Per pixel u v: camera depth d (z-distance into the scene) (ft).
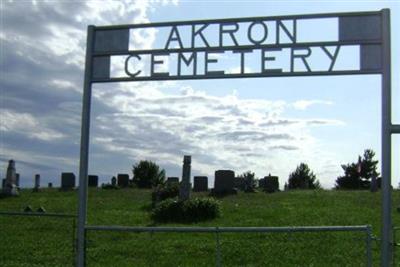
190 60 32.63
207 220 68.03
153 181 141.28
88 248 51.52
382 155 29.86
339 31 30.81
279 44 31.37
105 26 34.04
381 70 30.25
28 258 48.67
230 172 105.19
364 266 43.96
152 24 33.22
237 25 31.99
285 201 88.02
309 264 45.09
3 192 104.32
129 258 48.26
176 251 50.06
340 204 82.02
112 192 113.19
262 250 49.32
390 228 29.73
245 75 31.76
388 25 30.19
